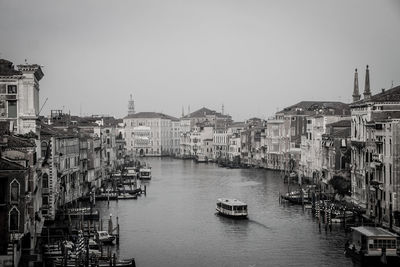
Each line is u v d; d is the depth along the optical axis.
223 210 101.50
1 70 85.44
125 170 183.12
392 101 94.75
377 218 87.31
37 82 92.19
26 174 63.84
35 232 73.19
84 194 120.75
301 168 161.00
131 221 96.81
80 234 73.75
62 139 102.44
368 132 93.00
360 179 98.12
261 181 159.00
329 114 141.75
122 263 65.75
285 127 188.88
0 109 84.81
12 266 58.56
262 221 95.50
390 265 65.25
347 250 72.12
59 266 63.97
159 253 75.06
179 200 121.69
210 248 77.56
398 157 80.88
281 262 70.00
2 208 62.16
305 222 93.88
